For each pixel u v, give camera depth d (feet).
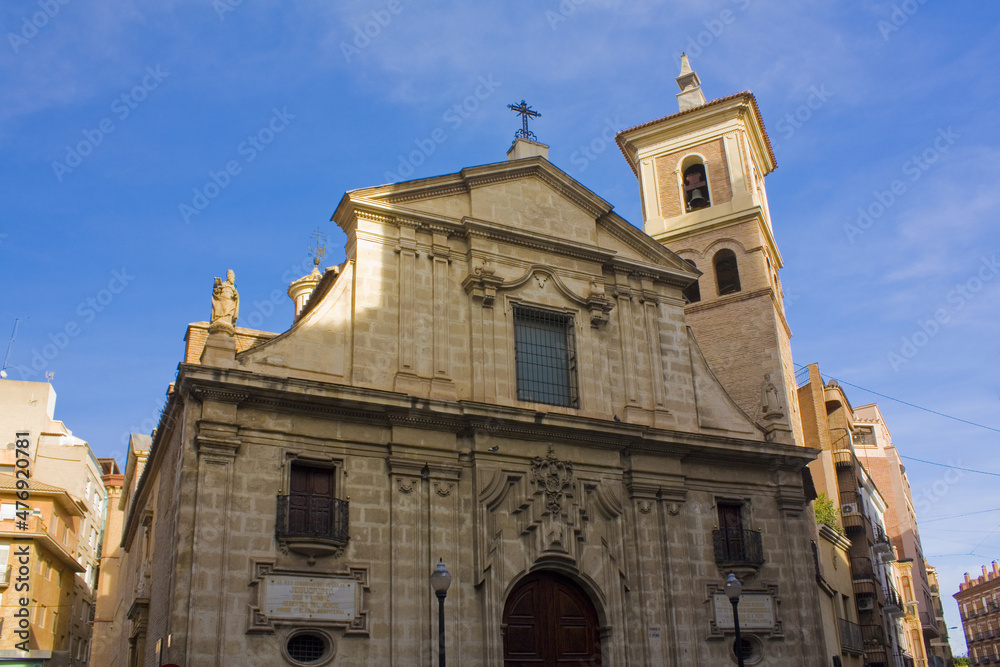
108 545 191.42
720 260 123.95
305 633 63.82
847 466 151.94
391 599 67.26
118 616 135.85
